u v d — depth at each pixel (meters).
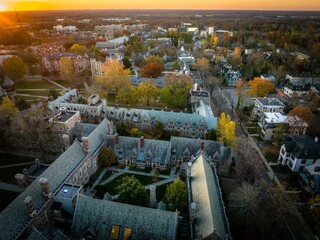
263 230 70.94
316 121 124.75
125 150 96.31
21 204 60.47
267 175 94.31
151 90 148.50
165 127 118.81
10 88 151.25
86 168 86.38
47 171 71.25
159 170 93.88
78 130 105.56
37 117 111.12
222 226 58.97
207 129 114.62
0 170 93.44
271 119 119.69
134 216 58.22
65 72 186.00
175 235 56.56
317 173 84.19
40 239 52.41
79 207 60.66
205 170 73.50
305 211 77.19
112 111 124.19
